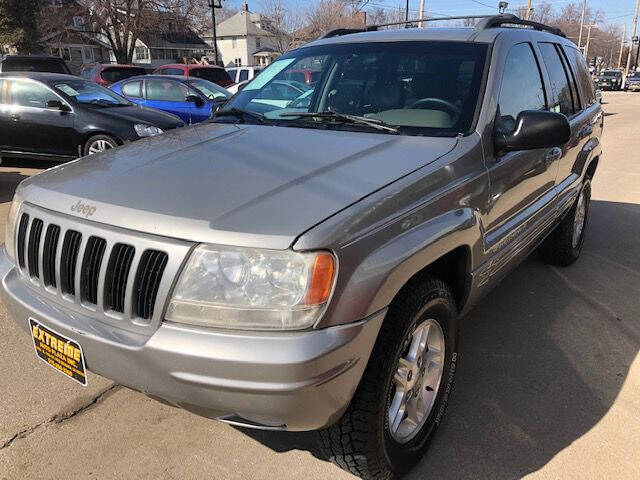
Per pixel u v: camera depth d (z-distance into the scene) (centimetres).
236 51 6944
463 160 258
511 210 310
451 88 297
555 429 279
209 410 193
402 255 206
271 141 268
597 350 356
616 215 677
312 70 345
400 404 235
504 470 253
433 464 256
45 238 222
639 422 285
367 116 303
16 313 235
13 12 3200
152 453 259
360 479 245
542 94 369
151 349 187
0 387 304
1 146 888
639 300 431
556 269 494
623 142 1324
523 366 337
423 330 241
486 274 285
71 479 242
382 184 218
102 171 240
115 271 200
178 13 3747
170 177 224
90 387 307
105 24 3572
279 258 181
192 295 185
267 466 253
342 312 187
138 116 883
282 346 178
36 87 872
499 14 372
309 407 185
